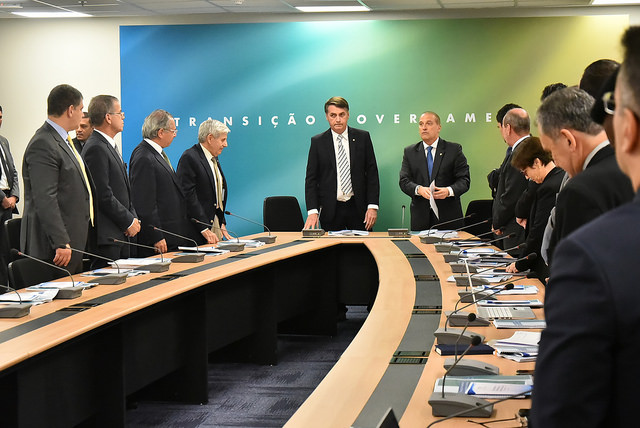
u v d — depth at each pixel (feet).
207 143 19.16
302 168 26.45
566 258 2.91
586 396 2.82
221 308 14.48
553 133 7.00
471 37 25.53
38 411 9.05
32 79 27.89
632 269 2.76
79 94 14.01
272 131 26.50
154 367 12.10
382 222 26.37
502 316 9.24
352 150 21.22
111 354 10.57
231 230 26.76
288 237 19.89
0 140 21.90
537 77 25.34
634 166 2.98
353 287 18.95
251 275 15.84
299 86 26.32
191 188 18.76
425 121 21.29
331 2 24.50
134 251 17.21
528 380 6.46
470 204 21.93
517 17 25.26
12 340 8.43
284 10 26.03
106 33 27.53
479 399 5.92
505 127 16.24
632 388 2.78
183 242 17.79
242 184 26.71
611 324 2.76
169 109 26.73
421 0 24.03
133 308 10.22
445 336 7.88
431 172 21.44
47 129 13.87
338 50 26.12
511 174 15.76
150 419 12.70
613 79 3.40
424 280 12.26
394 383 6.57
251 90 26.50
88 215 14.40
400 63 25.91
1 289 19.30
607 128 3.68
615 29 24.80
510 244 16.01
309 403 6.07
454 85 25.71
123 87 26.81
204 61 26.55
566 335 2.83
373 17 26.23
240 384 14.79
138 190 17.01
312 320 18.99
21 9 25.82
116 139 27.27
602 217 2.98
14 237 16.02
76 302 10.68
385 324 8.98
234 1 24.45
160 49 26.66
